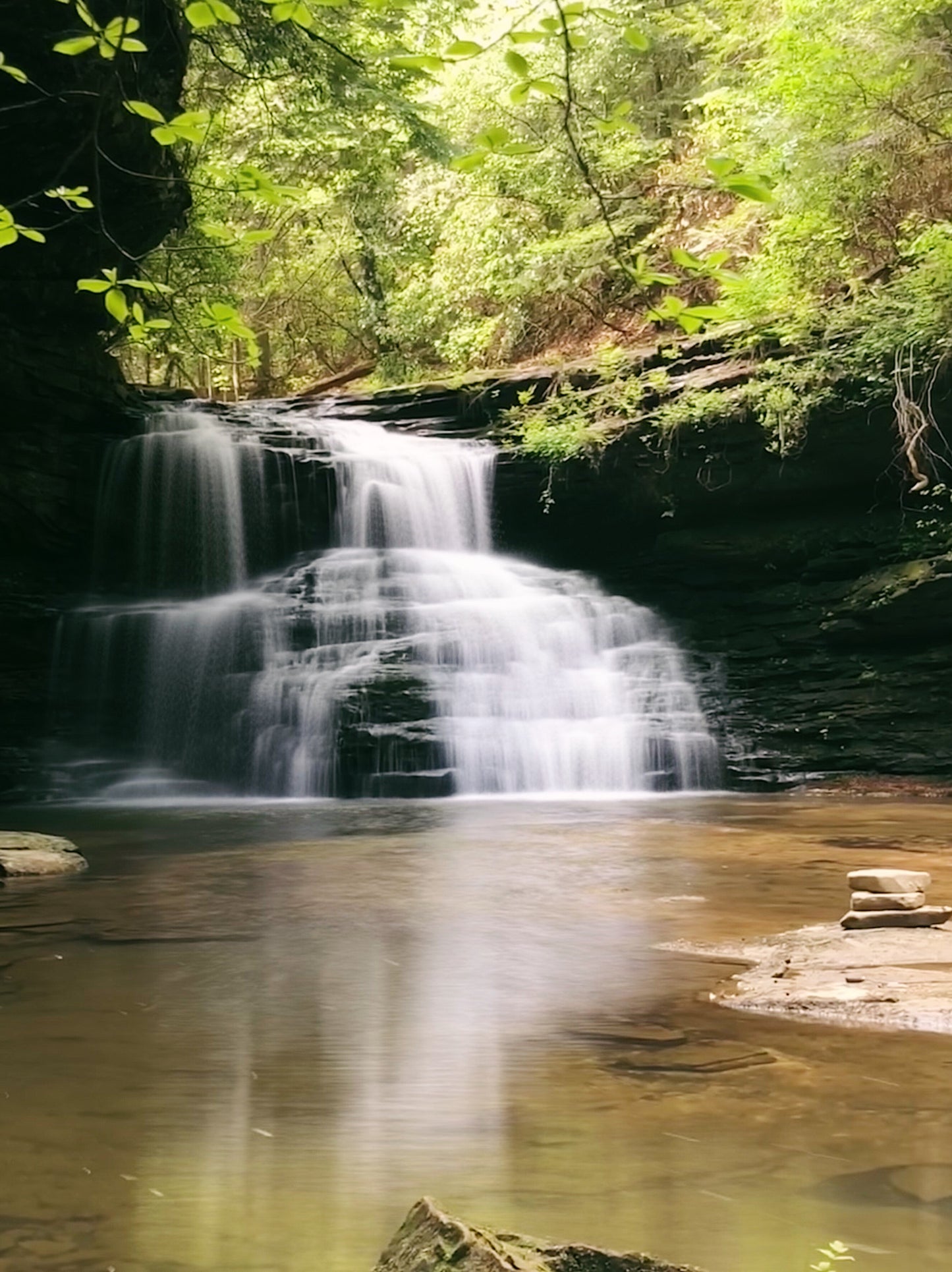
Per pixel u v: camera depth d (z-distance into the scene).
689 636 21.31
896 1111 3.52
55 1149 3.27
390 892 8.15
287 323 38.97
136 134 17.12
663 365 23.20
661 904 7.55
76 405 22.05
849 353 20.00
